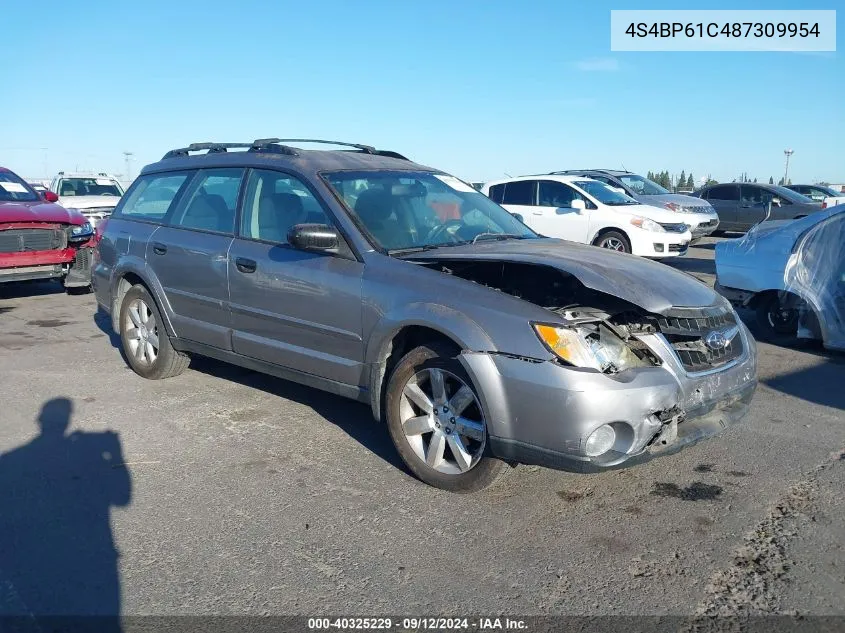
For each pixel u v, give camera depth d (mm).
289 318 4621
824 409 5406
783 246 7297
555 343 3484
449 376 3850
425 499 3896
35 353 6969
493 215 5270
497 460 3750
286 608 2949
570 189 13812
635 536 3520
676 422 3656
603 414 3402
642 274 3971
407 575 3184
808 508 3795
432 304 3863
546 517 3709
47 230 9461
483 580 3148
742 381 4035
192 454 4492
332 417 5156
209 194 5473
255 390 5773
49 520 3656
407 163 5457
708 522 3652
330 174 4793
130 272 5949
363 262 4281
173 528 3588
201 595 3035
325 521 3662
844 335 6707
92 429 4906
